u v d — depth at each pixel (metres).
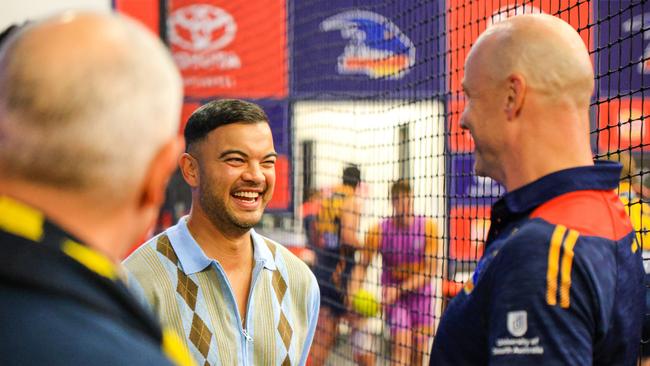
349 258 6.54
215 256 2.57
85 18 1.12
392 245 5.92
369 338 6.09
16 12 5.96
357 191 6.66
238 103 2.61
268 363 2.59
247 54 7.81
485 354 1.74
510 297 1.64
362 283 6.30
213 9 7.72
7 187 1.10
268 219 7.39
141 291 2.25
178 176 6.54
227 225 2.55
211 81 7.79
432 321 6.04
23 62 1.08
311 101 7.70
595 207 1.75
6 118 1.08
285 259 2.73
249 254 2.64
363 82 7.59
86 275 1.07
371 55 7.53
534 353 1.60
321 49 7.66
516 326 1.62
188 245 2.55
